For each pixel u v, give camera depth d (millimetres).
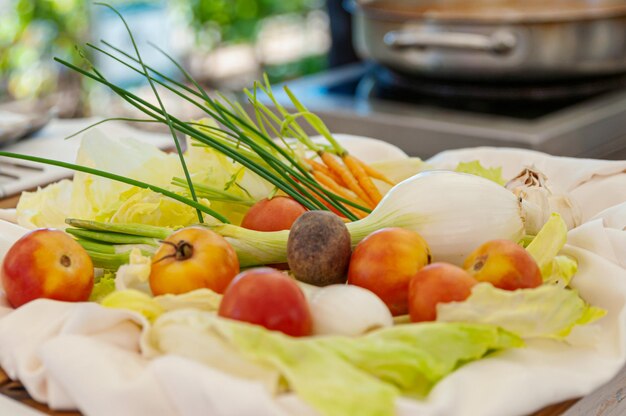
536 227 929
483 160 1116
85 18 2809
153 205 917
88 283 833
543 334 768
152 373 708
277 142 1139
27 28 2812
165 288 801
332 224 827
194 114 2471
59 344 738
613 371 763
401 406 685
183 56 3141
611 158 1637
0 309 822
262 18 3314
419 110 1681
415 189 864
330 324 760
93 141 979
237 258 833
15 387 776
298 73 3354
